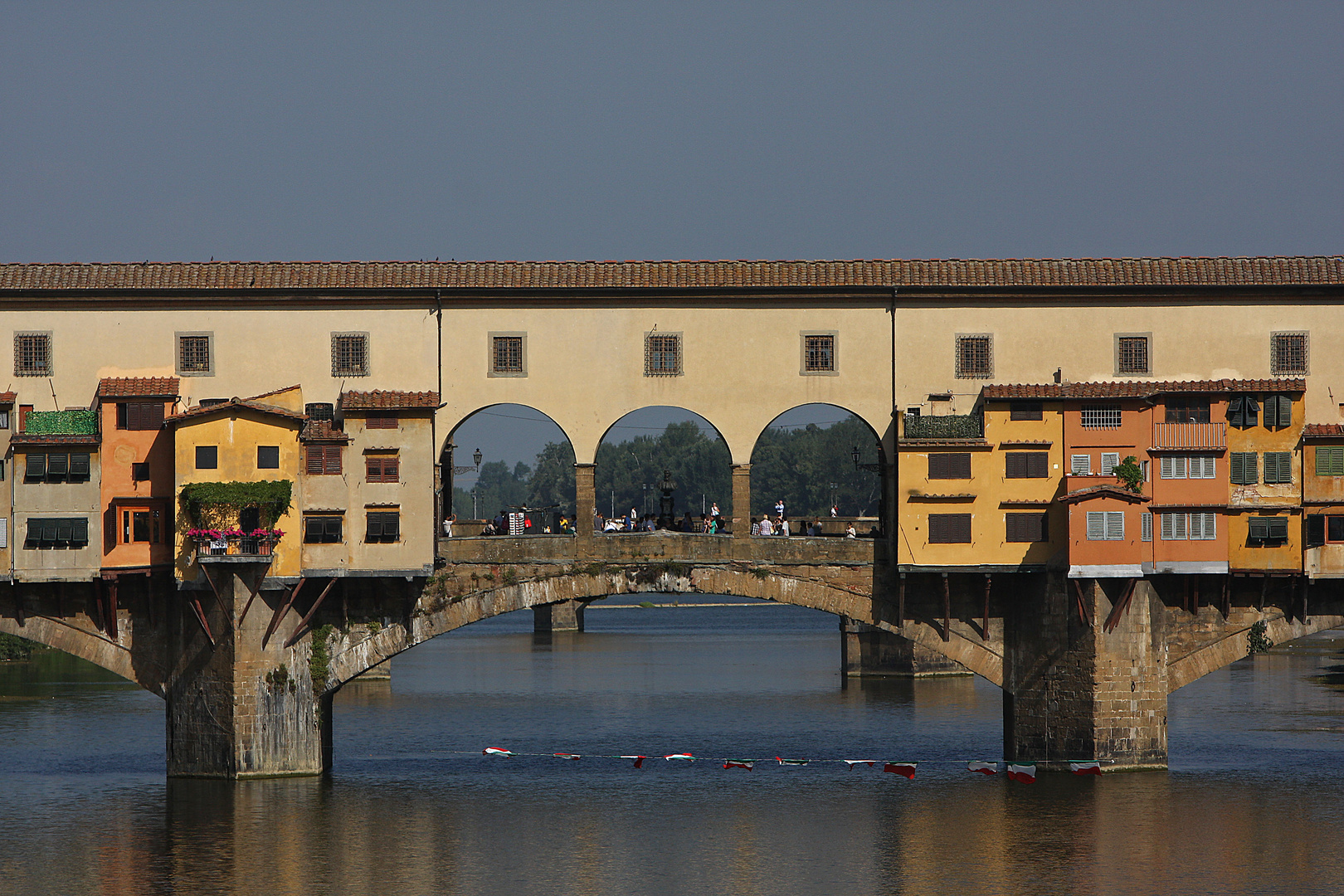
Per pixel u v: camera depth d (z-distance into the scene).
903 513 94.69
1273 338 96.75
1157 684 96.31
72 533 93.81
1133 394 94.00
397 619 96.00
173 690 96.50
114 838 85.00
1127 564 93.06
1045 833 85.44
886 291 96.50
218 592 92.94
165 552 94.31
